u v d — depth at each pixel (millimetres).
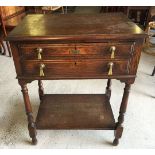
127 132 1437
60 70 1013
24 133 1434
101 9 4309
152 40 2428
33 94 1866
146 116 1588
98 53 961
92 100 1542
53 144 1349
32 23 1108
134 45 947
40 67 985
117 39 920
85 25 1060
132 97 1812
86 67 1006
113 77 1040
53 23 1105
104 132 1443
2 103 1747
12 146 1335
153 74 2172
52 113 1403
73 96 1595
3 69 2340
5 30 2422
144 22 3117
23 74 1025
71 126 1290
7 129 1468
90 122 1317
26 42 922
